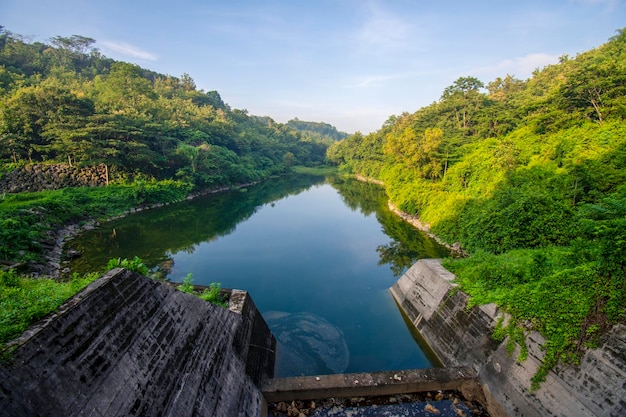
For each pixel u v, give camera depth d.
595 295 9.93
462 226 27.20
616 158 23.88
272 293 21.75
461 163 39.59
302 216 44.00
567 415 9.20
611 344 9.02
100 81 71.31
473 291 14.42
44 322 5.64
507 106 55.06
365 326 17.98
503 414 10.86
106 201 37.81
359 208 49.38
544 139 34.50
